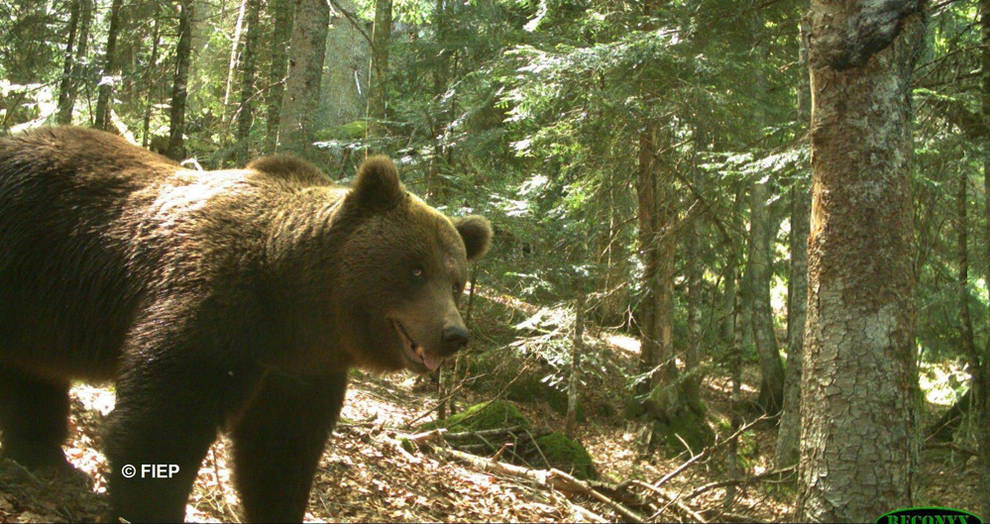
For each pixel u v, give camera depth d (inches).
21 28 528.1
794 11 557.0
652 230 624.7
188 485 183.0
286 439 211.3
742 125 511.2
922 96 391.5
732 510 372.8
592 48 467.5
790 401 613.9
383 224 195.9
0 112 610.5
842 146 237.8
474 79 548.1
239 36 837.8
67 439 243.4
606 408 704.4
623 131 513.3
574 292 562.6
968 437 571.5
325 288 196.7
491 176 550.6
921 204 432.8
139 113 634.8
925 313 555.5
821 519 233.3
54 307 203.2
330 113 885.8
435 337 188.4
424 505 303.7
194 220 196.9
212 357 183.5
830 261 239.3
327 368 205.5
